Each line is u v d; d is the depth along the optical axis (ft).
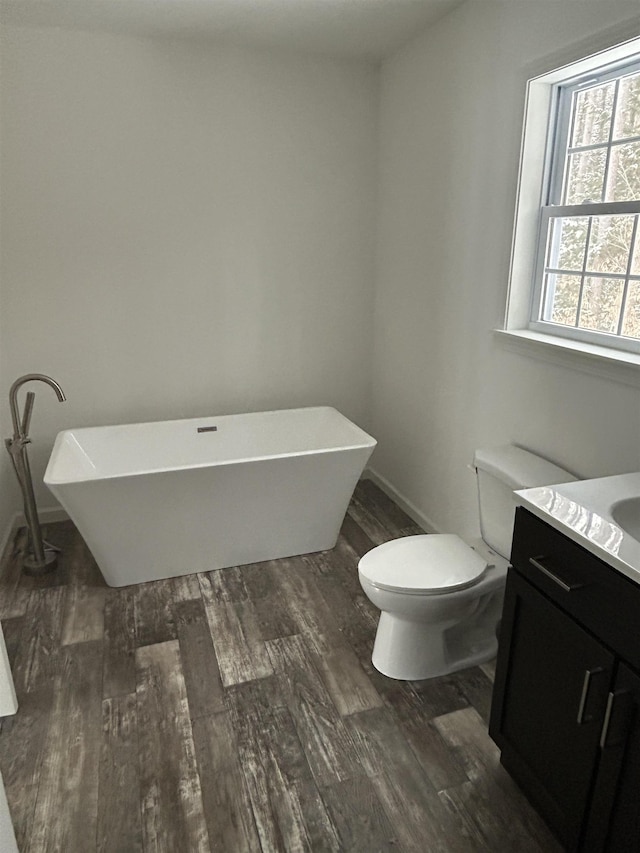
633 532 4.73
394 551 6.85
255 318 11.03
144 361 10.59
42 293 9.75
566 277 7.13
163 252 10.21
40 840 4.92
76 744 5.86
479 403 8.40
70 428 10.43
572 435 6.66
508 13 7.02
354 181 10.94
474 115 7.89
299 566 9.13
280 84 10.09
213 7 8.09
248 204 10.46
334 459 8.66
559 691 4.55
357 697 6.47
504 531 6.87
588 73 6.40
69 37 8.96
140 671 6.86
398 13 8.27
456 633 7.22
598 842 4.27
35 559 8.98
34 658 7.08
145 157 9.74
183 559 8.74
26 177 9.27
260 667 6.93
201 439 10.52
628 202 5.95
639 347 6.05
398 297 10.60
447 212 8.77
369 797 5.30
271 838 4.94
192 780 5.47
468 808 5.18
